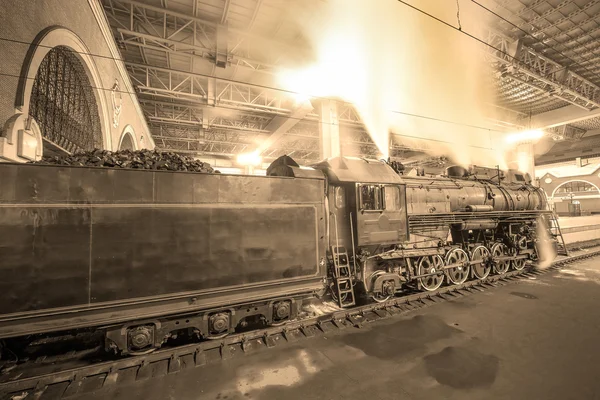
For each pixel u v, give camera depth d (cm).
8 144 446
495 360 387
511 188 1018
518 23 1304
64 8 659
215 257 417
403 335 465
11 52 476
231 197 437
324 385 338
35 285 324
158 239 383
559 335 457
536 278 821
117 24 1099
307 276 495
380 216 608
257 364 383
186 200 404
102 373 360
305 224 501
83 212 347
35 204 328
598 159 3177
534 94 1978
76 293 339
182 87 1722
